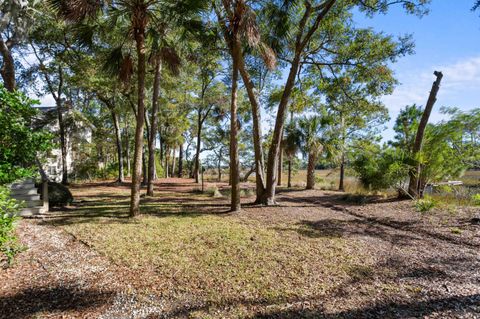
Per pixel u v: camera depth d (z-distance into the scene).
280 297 2.76
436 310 2.54
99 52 10.61
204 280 3.12
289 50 9.24
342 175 14.15
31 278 3.10
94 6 5.16
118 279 3.12
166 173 23.86
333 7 8.37
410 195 8.38
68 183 14.88
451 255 4.02
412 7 7.44
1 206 3.06
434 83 8.42
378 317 2.41
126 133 21.55
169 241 4.52
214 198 10.14
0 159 3.55
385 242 4.67
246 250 4.12
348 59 8.77
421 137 8.66
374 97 10.07
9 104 3.54
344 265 3.61
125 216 6.46
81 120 16.69
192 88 18.69
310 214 7.05
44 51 12.55
